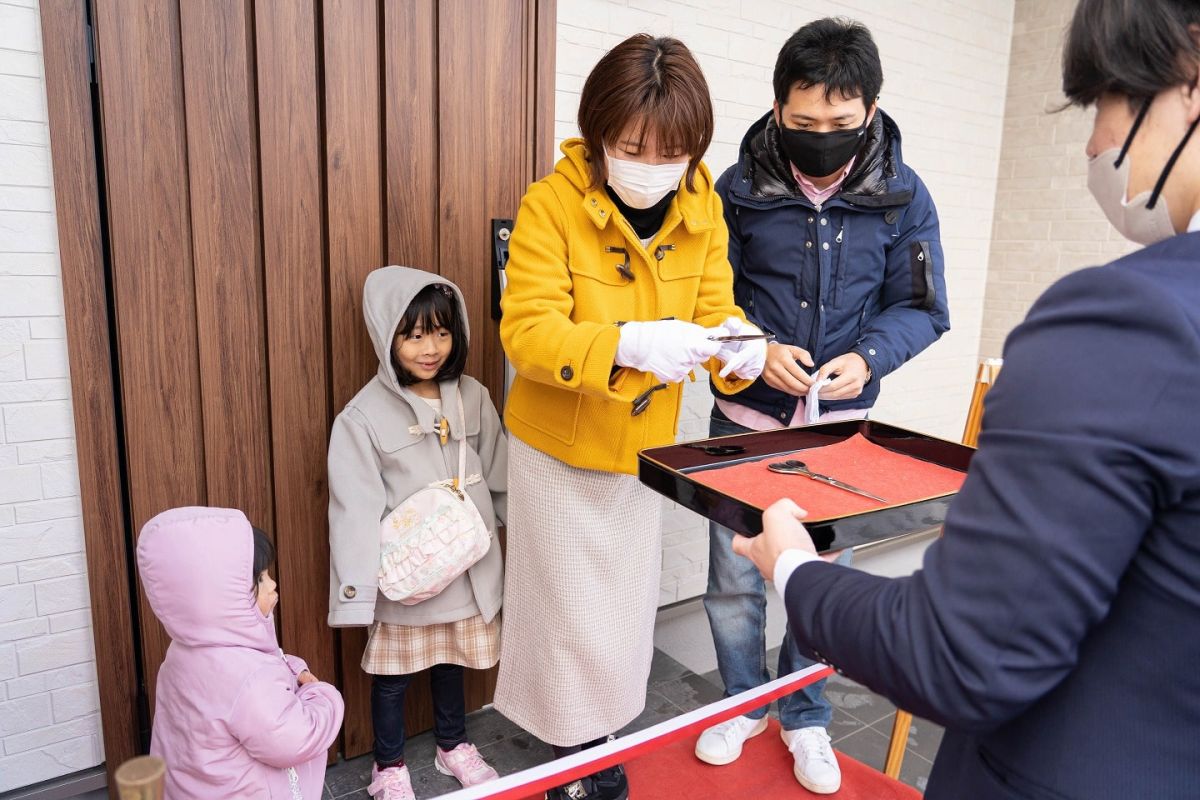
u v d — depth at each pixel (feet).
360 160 5.77
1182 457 1.63
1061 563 1.66
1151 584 1.76
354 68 5.64
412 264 6.10
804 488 3.55
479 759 6.32
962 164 11.22
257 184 5.50
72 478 5.35
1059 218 11.20
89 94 4.91
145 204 5.10
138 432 5.30
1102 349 1.70
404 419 5.69
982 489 1.81
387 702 5.88
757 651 6.15
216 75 5.18
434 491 5.55
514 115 6.43
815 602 2.15
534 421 5.17
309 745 4.32
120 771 2.01
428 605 5.68
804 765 5.81
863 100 5.12
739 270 6.09
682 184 4.91
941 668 1.80
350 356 5.95
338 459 5.54
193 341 5.41
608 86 4.32
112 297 5.29
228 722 4.10
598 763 3.66
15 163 4.90
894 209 5.71
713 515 3.39
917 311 5.78
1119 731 1.83
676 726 4.00
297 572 5.97
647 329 4.31
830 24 5.10
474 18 6.07
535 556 5.31
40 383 5.16
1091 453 1.64
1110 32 1.86
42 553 5.33
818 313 5.74
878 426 4.35
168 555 4.08
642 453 3.77
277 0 5.29
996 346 12.16
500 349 6.64
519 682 5.58
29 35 4.83
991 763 2.07
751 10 8.21
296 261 5.63
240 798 4.21
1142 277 1.71
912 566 10.43
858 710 7.41
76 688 5.58
